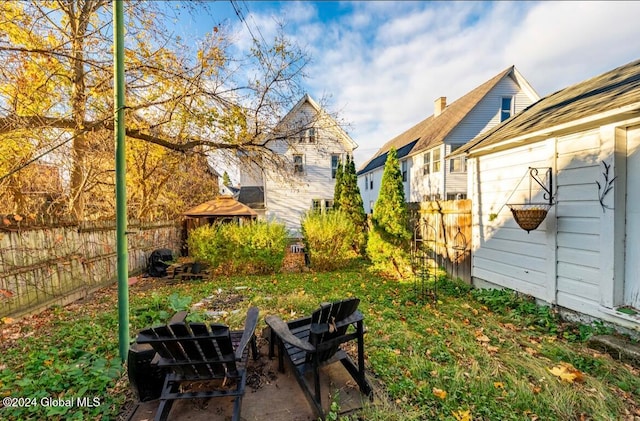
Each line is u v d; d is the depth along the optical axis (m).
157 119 6.63
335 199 12.59
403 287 5.86
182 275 7.13
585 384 2.47
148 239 8.44
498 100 13.34
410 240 7.32
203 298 5.25
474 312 4.27
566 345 3.21
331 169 15.38
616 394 2.35
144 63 5.13
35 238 4.64
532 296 4.43
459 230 6.19
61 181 7.13
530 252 4.46
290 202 15.12
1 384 2.41
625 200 3.29
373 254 7.63
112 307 4.81
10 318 3.91
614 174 3.27
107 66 4.89
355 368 2.43
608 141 3.32
